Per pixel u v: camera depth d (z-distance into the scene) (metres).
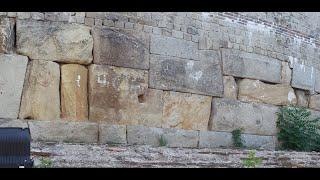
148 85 8.55
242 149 8.68
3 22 7.59
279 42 10.54
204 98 9.16
